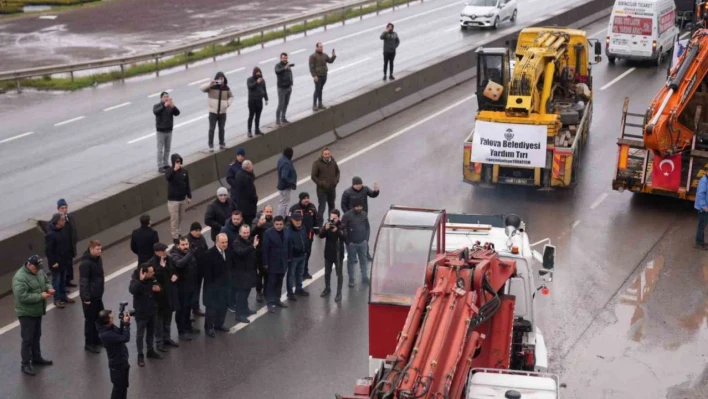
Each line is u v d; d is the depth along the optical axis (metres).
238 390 15.20
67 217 18.06
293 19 45.12
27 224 19.73
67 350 16.52
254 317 17.88
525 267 13.21
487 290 11.28
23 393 15.09
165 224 22.47
